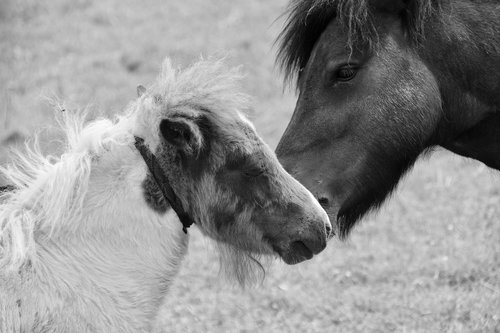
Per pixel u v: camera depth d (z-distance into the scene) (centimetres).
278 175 720
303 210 719
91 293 687
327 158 913
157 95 706
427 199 1634
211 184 714
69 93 2280
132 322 698
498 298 1180
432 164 1798
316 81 932
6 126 2095
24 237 687
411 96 916
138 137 709
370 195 941
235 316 1212
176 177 711
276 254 727
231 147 710
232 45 2520
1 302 665
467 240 1417
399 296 1244
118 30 2727
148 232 704
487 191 1628
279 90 2252
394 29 927
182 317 1201
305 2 965
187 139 700
